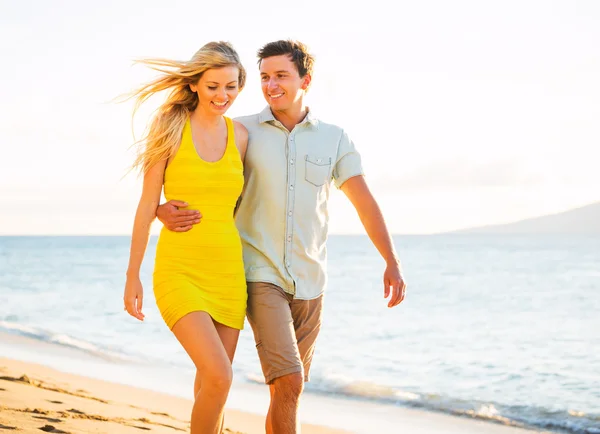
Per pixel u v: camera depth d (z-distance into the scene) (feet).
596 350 53.21
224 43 16.22
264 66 16.71
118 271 162.50
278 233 16.58
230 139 16.26
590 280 125.08
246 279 16.43
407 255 254.27
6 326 57.67
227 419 28.43
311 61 16.96
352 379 39.55
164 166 15.90
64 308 80.07
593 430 30.17
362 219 17.47
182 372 39.83
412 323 70.08
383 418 30.96
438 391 38.06
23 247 391.24
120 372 39.14
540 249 308.40
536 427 30.66
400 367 46.26
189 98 16.26
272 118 16.74
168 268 15.44
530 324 69.46
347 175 17.38
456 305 87.45
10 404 25.22
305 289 16.85
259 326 16.01
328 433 27.78
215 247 15.57
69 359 43.06
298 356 15.81
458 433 28.91
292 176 16.62
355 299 94.48
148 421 25.34
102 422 24.02
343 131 17.57
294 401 15.55
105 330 59.93
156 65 15.89
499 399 36.04
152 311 75.05
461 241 526.57
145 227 15.76
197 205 15.69
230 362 15.81
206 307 15.19
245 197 16.78
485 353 52.08
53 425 22.38
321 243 17.29
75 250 330.34
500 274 146.51
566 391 38.63
